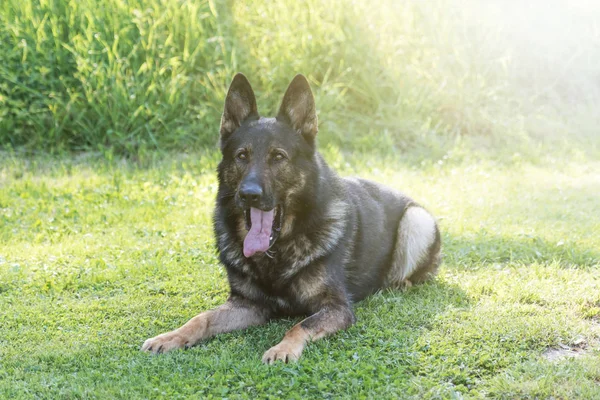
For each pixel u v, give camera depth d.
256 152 4.89
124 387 4.05
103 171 10.28
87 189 9.41
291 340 4.54
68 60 11.65
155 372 4.29
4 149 11.20
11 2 12.02
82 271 6.39
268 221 4.91
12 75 11.34
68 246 7.16
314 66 12.61
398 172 10.52
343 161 10.71
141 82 11.56
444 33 13.66
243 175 4.89
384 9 13.46
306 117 5.16
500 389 3.93
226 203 5.14
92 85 11.36
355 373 4.13
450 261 6.65
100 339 4.88
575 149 12.25
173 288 5.99
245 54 12.35
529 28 14.88
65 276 6.30
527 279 5.99
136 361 4.42
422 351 4.50
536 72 14.30
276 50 12.30
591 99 14.08
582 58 14.83
